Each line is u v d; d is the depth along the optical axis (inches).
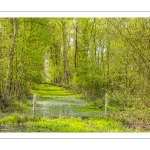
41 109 1131.9
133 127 828.0
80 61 1434.5
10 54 1142.3
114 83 1093.1
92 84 1307.8
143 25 737.6
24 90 1461.6
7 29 1163.9
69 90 1825.8
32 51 1418.6
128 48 758.5
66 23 1975.9
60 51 2263.8
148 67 755.4
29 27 1435.8
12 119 896.3
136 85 789.9
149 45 741.9
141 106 799.1
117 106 1050.1
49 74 2306.8
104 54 1322.6
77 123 871.7
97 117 967.6
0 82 1130.7
